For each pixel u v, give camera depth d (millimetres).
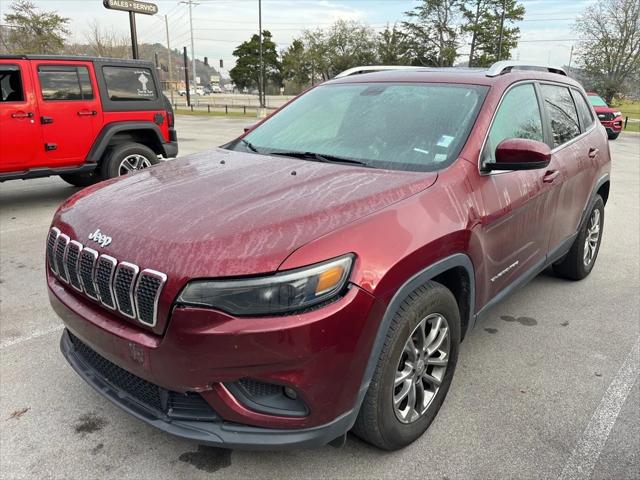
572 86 4391
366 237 2117
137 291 2035
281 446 2021
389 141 2984
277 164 2906
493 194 2834
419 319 2336
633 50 42438
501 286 3162
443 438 2629
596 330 3838
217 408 2010
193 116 31578
